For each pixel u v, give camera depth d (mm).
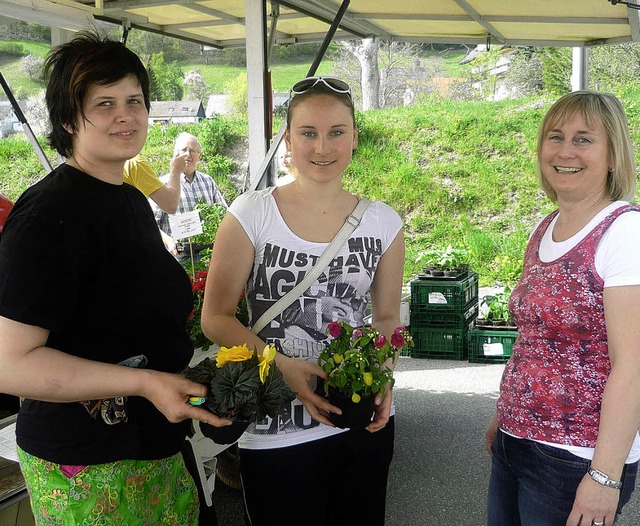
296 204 2299
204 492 3215
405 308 7520
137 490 1852
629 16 5488
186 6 5789
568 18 5867
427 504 4090
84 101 1752
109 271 1766
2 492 2461
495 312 7309
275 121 15547
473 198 13883
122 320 1796
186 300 1981
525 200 13664
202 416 1705
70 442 1759
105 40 1840
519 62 19078
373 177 14430
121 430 1799
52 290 1636
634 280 1923
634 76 16234
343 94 2242
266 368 1839
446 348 7340
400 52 21719
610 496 1920
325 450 2279
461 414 5559
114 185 1850
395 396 6055
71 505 1783
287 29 7121
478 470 4527
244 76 21016
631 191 2137
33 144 5000
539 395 2092
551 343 2098
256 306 2305
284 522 2297
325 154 2215
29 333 1616
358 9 6000
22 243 1622
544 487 2094
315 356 2256
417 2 5633
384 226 2359
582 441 2027
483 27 6520
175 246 5199
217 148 16734
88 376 1654
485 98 19422
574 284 2037
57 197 1693
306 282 2229
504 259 11156
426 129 15133
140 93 1840
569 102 2148
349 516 2377
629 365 1901
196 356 3432
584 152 2090
